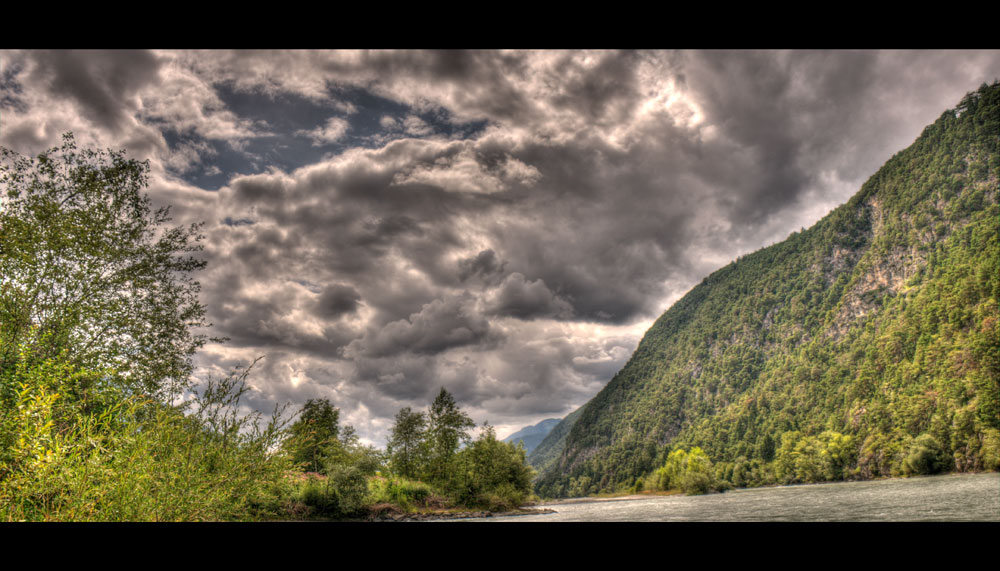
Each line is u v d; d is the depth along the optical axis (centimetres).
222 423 586
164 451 534
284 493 638
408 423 4803
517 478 5825
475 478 4875
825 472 13125
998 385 10119
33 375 521
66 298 1072
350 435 3603
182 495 504
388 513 3338
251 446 580
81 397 575
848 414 16950
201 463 552
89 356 998
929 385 13412
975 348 12306
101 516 437
